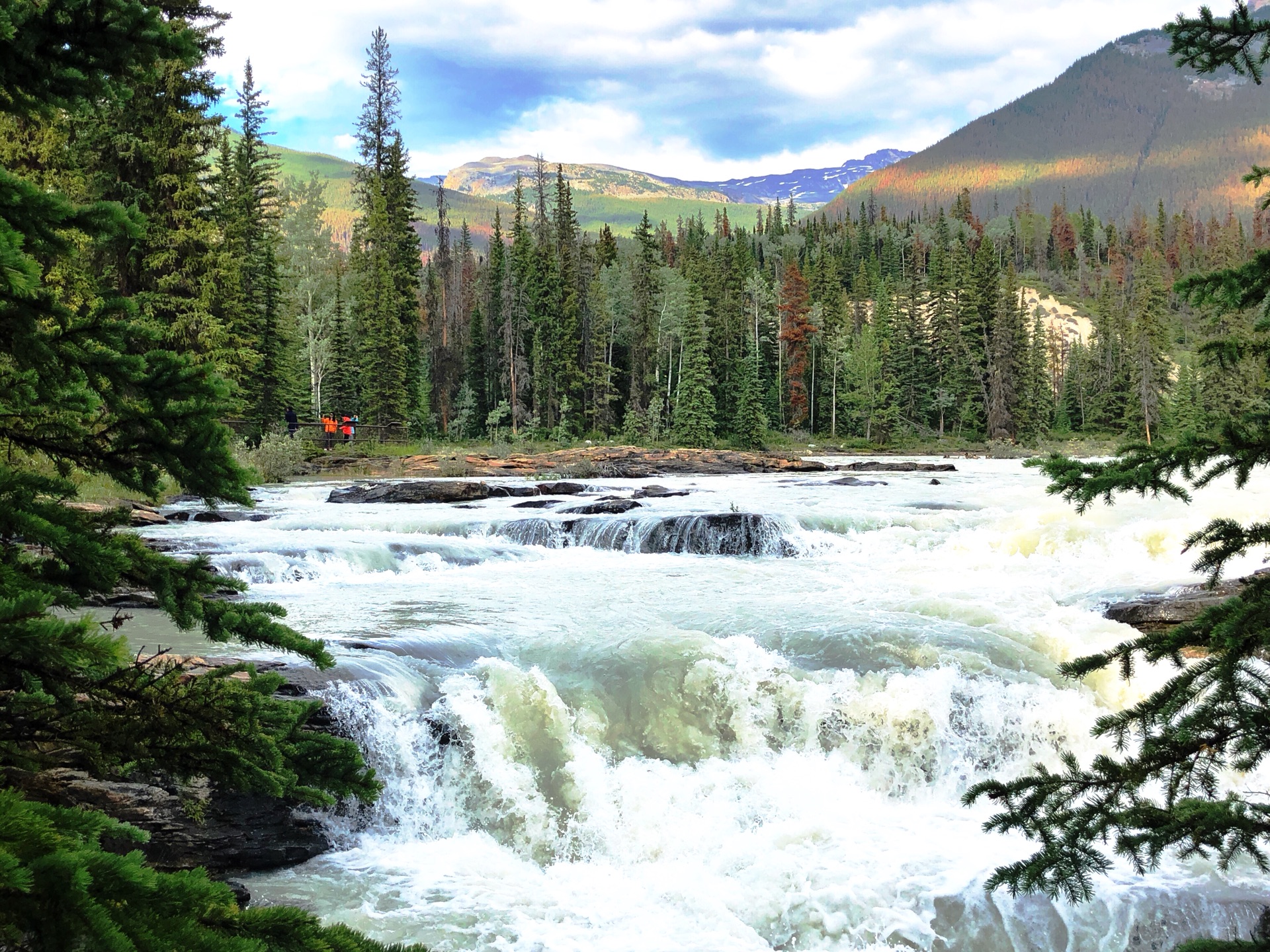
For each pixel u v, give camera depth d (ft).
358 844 28.50
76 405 12.82
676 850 29.86
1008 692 35.53
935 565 61.72
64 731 13.05
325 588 53.11
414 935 23.58
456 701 33.24
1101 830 14.92
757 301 348.18
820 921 25.35
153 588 13.64
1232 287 15.28
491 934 24.00
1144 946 23.86
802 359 334.03
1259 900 24.35
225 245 144.25
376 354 208.95
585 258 304.91
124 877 8.64
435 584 54.70
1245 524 60.03
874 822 30.32
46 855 8.11
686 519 72.02
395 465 145.07
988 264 347.77
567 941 24.02
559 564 64.23
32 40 12.04
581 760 32.73
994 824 15.65
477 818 31.14
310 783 16.07
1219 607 14.69
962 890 25.58
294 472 135.85
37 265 10.68
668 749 34.17
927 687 35.32
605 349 293.84
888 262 560.61
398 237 237.25
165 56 12.85
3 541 12.09
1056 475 15.46
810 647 39.37
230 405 13.56
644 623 42.91
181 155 119.03
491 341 291.79
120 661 9.86
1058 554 64.44
